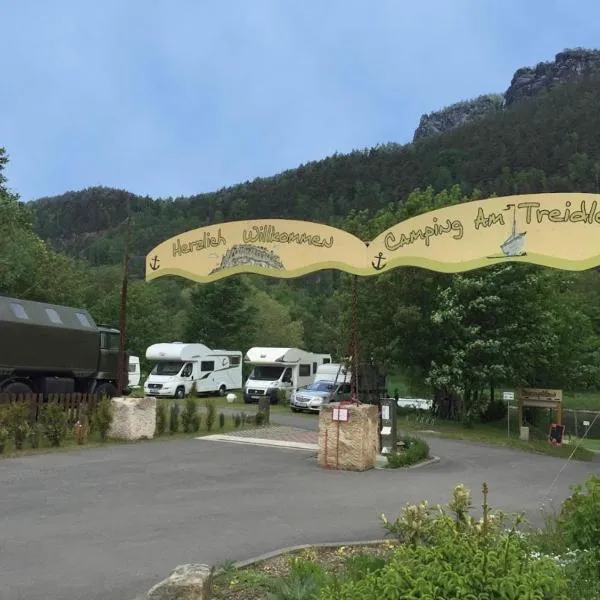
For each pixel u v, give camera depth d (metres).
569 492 11.94
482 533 4.16
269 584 5.18
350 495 10.33
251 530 7.59
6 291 44.31
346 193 173.75
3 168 31.66
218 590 5.12
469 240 12.84
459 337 30.31
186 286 94.88
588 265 11.80
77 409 18.12
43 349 21.72
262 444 17.28
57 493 9.74
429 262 13.28
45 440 15.27
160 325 65.69
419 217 13.45
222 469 12.78
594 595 3.98
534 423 34.19
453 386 29.58
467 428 29.20
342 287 34.97
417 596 3.22
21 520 7.95
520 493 11.65
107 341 24.59
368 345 32.25
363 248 14.19
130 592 5.35
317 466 13.78
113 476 11.45
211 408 20.91
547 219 12.14
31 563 6.14
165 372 39.00
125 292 19.78
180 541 7.00
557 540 5.64
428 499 10.09
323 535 7.39
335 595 3.53
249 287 74.81
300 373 39.09
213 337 64.38
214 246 15.78
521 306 29.67
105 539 7.06
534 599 3.21
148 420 17.48
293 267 14.85
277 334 73.62
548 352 31.77
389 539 7.06
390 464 14.59
